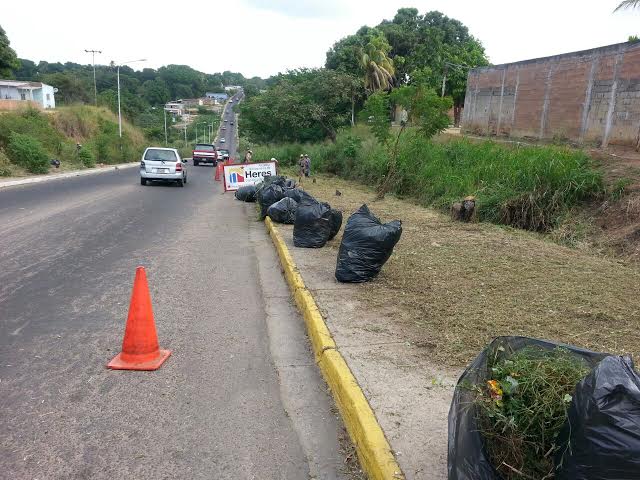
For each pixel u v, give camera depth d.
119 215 12.81
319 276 6.93
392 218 11.99
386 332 4.90
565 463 2.04
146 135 68.00
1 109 36.91
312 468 3.15
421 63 49.66
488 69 23.33
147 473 3.04
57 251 8.54
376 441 3.13
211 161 45.06
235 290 6.74
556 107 18.17
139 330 4.42
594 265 7.49
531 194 11.26
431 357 4.35
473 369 2.65
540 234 10.62
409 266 7.29
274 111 42.84
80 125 45.47
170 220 12.46
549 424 2.26
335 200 15.31
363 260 6.48
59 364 4.40
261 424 3.60
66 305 5.88
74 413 3.65
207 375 4.30
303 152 32.62
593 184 10.81
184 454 3.24
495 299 5.78
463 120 26.03
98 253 8.54
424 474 2.88
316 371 4.44
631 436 1.84
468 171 14.44
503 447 2.31
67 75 72.75
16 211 12.69
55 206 13.91
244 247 9.54
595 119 16.08
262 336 5.19
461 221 11.58
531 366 2.47
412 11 55.12
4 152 25.22
